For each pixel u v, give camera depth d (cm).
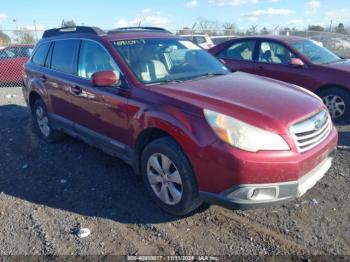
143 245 329
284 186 312
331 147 369
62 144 591
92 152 551
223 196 319
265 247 321
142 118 373
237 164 303
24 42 1623
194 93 362
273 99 357
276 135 312
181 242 331
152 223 362
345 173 460
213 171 318
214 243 329
